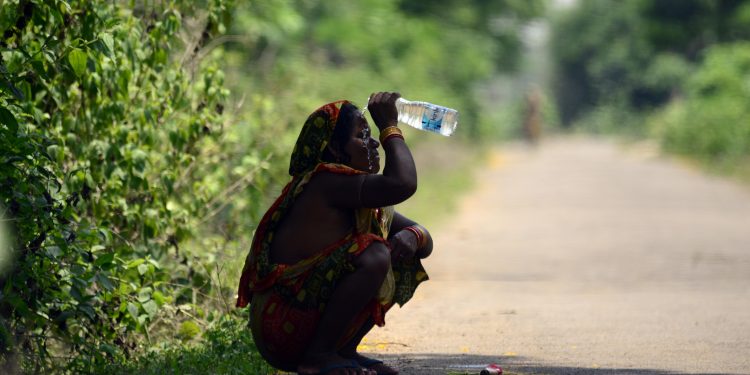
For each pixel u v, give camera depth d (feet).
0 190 45.03
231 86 94.58
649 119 458.91
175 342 56.49
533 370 54.08
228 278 68.80
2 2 50.24
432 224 144.77
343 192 43.11
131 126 64.34
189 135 67.62
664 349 61.05
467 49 317.01
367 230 43.91
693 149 307.37
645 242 125.49
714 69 333.62
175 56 71.41
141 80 64.49
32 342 50.49
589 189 208.95
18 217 45.57
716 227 141.18
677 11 395.96
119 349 53.67
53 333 51.34
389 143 43.75
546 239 129.08
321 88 150.92
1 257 43.57
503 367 54.90
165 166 68.08
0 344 45.39
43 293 47.78
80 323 53.11
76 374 49.11
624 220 151.23
